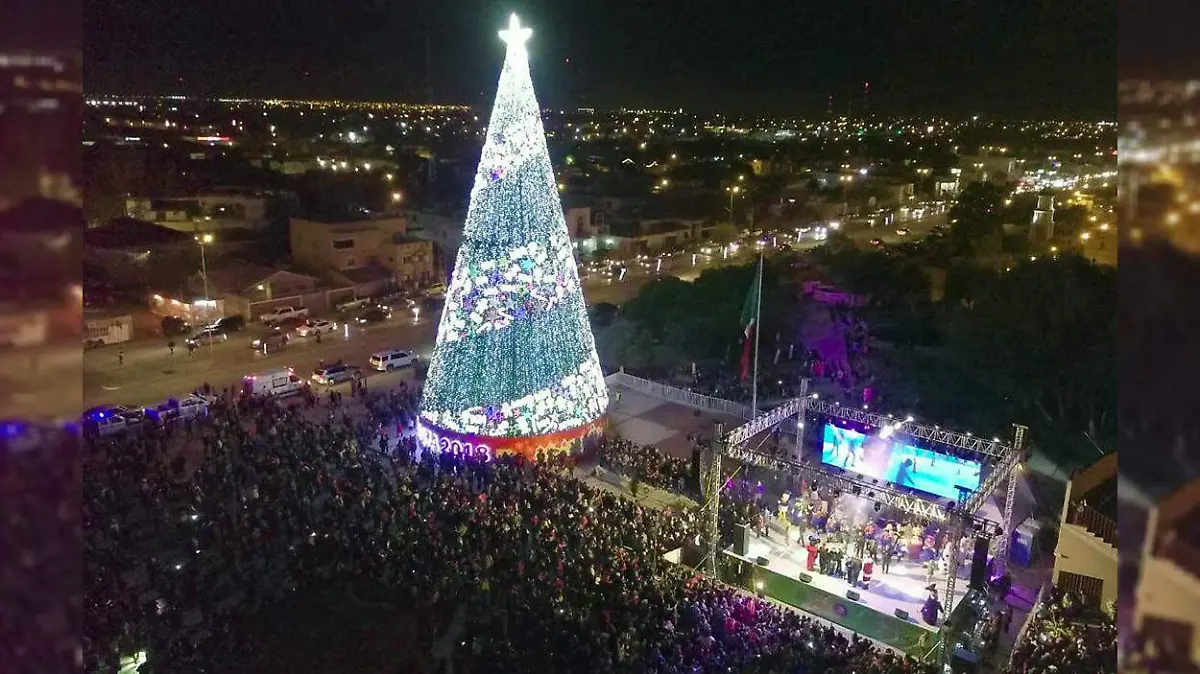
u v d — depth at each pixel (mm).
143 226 64250
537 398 34344
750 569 26766
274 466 31047
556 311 34812
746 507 29516
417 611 24375
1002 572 26656
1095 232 69188
